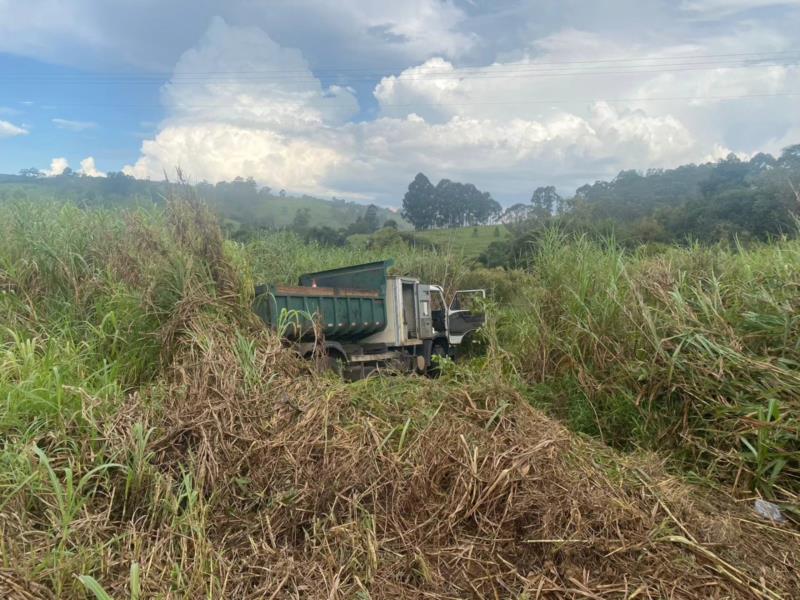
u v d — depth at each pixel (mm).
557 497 3654
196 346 5875
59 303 7012
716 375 5152
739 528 3857
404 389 5594
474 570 3324
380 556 3434
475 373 6141
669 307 6082
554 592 3059
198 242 7195
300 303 9141
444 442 4238
